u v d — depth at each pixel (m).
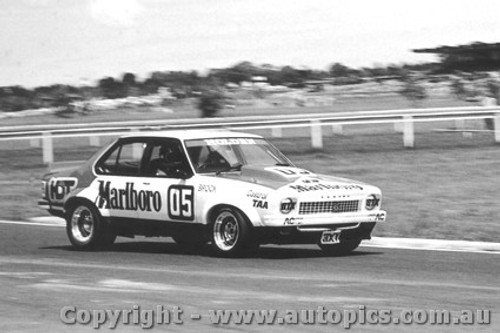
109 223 23.92
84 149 55.88
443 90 72.44
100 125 55.16
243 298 16.28
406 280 18.34
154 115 73.88
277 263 21.02
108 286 17.77
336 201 21.88
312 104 76.75
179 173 22.64
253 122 53.66
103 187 23.95
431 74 74.12
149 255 22.80
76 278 18.84
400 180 39.12
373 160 46.09
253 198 21.48
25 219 32.53
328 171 42.44
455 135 55.50
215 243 22.12
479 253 22.75
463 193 34.97
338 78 79.94
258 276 18.95
